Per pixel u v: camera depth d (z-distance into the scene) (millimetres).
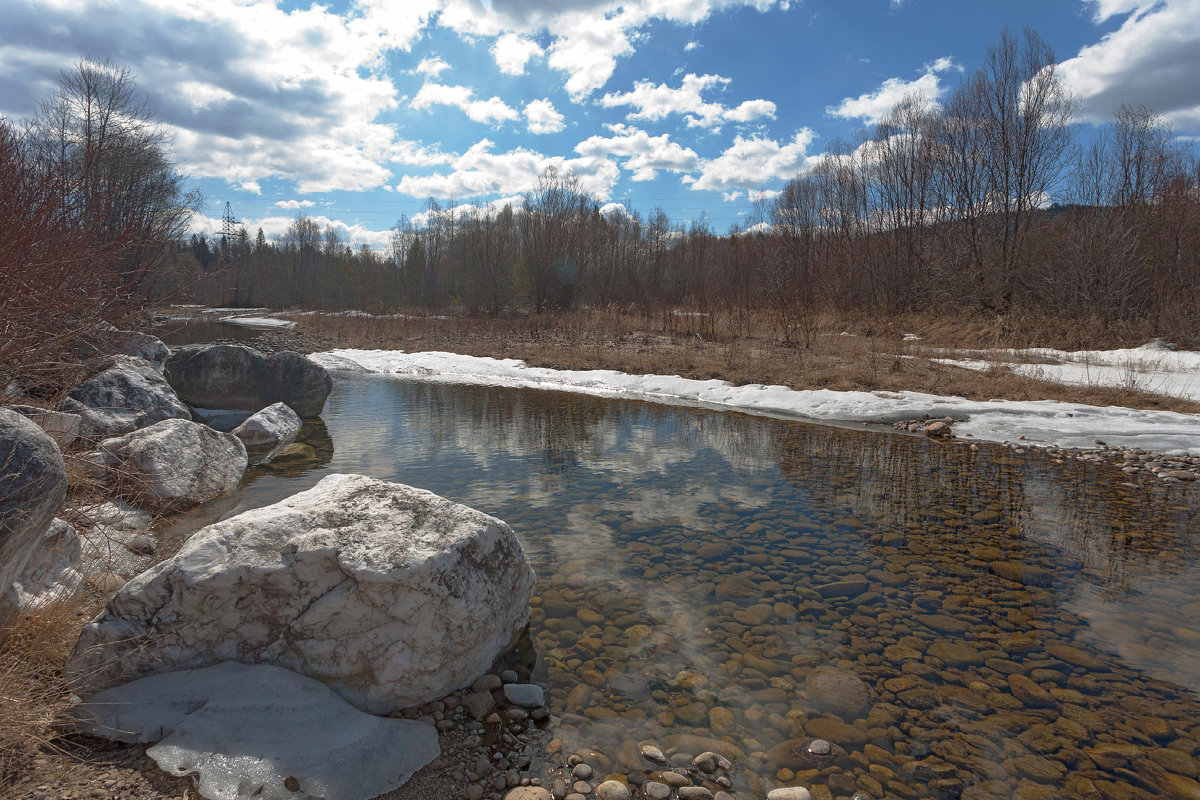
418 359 17609
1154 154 19172
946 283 21734
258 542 2562
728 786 2236
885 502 5758
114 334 5371
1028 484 6398
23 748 2027
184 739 2080
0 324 3918
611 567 4191
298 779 1993
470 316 28922
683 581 3994
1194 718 2650
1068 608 3699
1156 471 6879
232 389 9219
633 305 27156
